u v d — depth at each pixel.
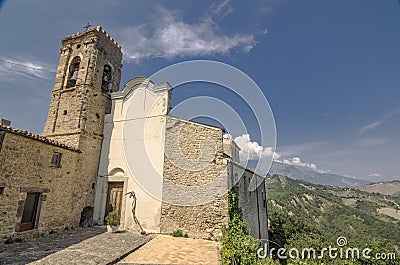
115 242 9.62
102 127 14.69
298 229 32.66
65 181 11.88
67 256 7.57
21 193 9.46
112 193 13.44
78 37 15.58
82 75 14.38
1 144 8.78
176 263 7.47
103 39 15.63
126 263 7.30
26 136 9.70
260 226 17.02
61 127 13.84
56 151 11.41
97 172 13.96
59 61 15.70
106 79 15.84
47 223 10.72
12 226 9.07
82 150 13.13
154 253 8.50
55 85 15.07
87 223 12.99
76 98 14.03
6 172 8.91
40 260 7.11
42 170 10.56
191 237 11.45
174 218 11.85
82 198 12.85
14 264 6.69
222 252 8.56
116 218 11.86
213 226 11.74
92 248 8.62
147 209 12.21
